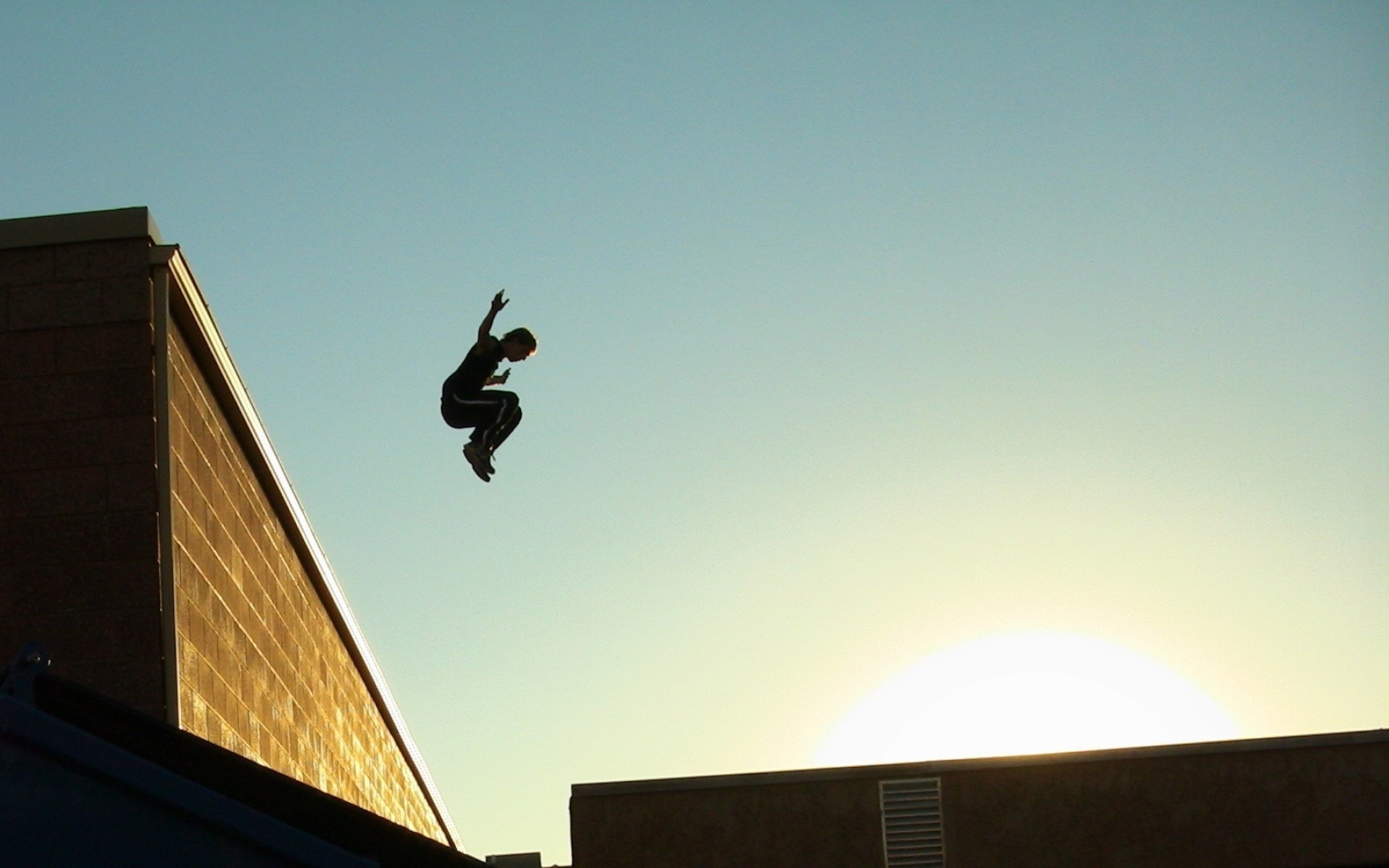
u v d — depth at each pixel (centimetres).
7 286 1166
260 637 1434
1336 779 1155
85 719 632
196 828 487
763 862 1143
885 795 1155
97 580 1112
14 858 475
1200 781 1156
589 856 1145
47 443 1138
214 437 1298
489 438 1226
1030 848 1142
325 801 637
